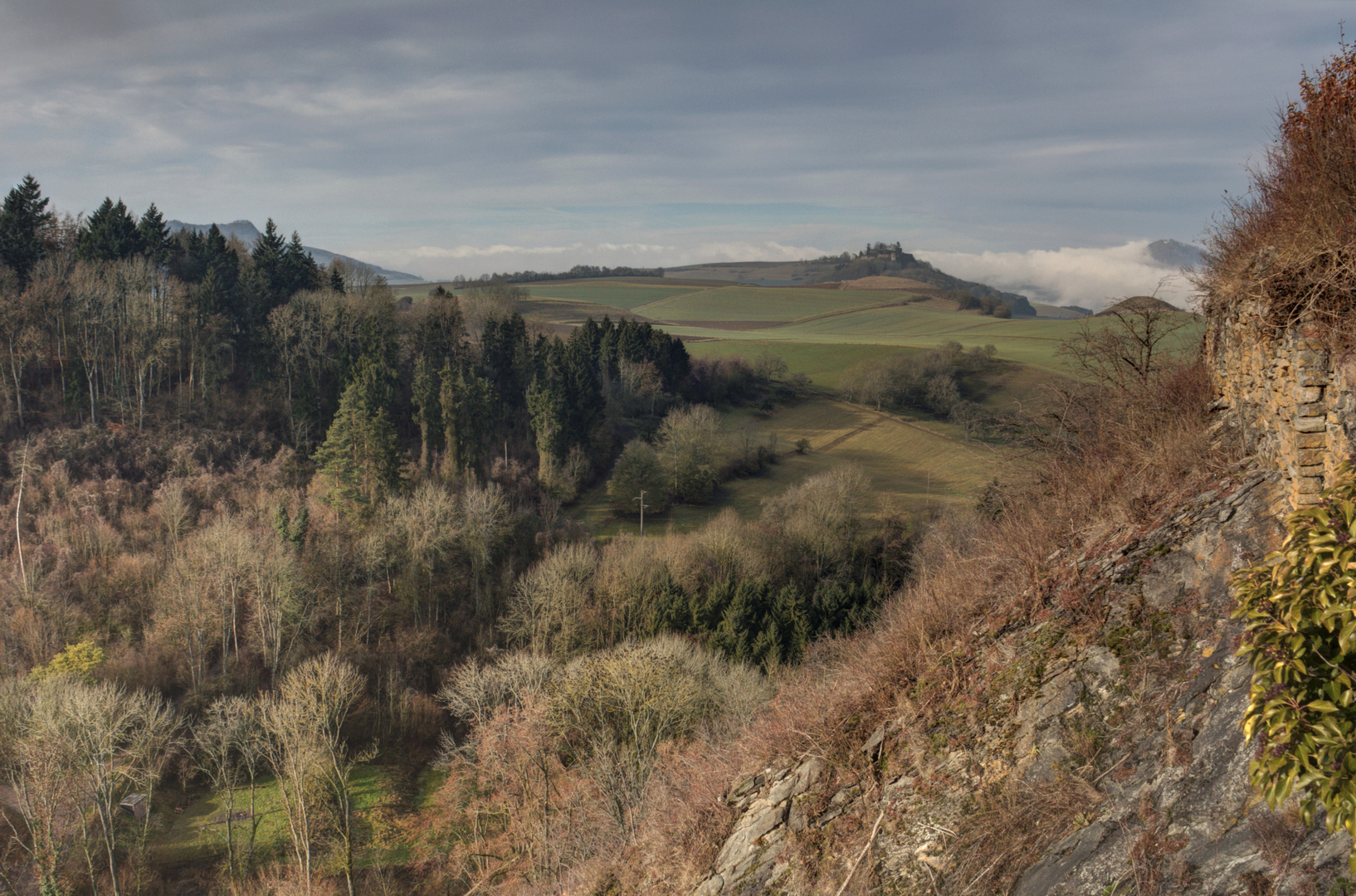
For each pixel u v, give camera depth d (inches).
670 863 430.6
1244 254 419.5
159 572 2342.5
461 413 3065.9
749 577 2341.3
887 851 325.1
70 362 3267.7
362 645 2226.9
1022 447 637.3
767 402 4630.9
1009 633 380.5
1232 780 250.1
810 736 413.4
